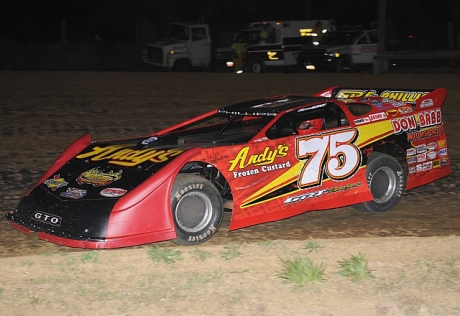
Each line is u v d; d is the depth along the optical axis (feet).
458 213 25.13
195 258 18.19
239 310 14.92
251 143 21.38
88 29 132.46
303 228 22.90
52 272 17.24
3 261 18.10
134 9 132.57
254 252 18.71
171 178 19.57
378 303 15.35
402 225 23.40
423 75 66.39
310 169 22.48
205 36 89.71
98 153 22.57
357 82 61.57
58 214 19.52
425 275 17.07
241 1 147.74
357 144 23.59
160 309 14.98
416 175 25.41
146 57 89.76
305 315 14.71
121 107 49.14
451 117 46.39
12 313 14.82
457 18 131.95
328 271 17.29
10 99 51.49
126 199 19.01
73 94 54.49
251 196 21.16
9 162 33.24
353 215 24.68
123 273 17.15
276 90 57.21
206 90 57.41
